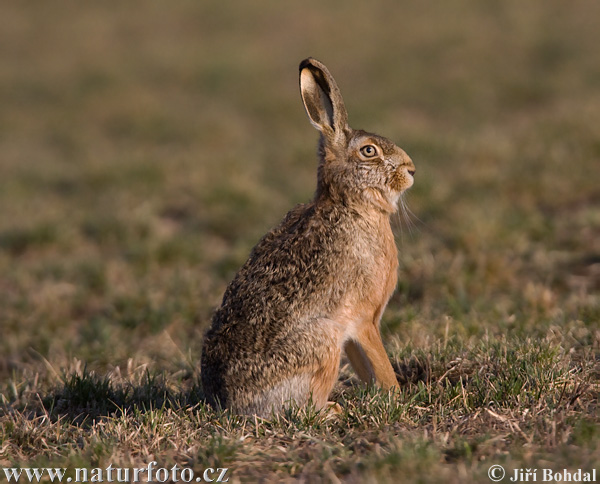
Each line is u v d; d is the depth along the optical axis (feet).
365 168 55.01
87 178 143.13
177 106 200.64
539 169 119.03
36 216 120.57
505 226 94.12
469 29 241.76
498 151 129.39
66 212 124.67
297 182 134.82
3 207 130.82
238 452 44.27
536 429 43.60
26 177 151.53
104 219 116.26
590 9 249.34
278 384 51.13
